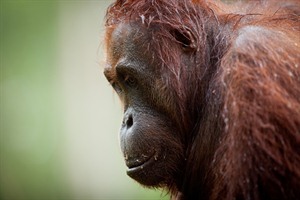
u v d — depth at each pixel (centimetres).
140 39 891
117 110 3216
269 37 820
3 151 3362
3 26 3497
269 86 777
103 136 3222
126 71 896
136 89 900
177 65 888
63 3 3306
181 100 888
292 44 824
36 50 3509
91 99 3269
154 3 898
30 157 3331
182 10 901
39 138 3388
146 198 2717
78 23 3294
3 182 3269
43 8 3447
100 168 3183
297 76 796
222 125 831
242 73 791
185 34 894
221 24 912
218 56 886
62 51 3341
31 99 3503
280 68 790
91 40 3275
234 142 780
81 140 3256
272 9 1027
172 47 890
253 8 1027
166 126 895
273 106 769
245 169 774
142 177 901
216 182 837
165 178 908
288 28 876
